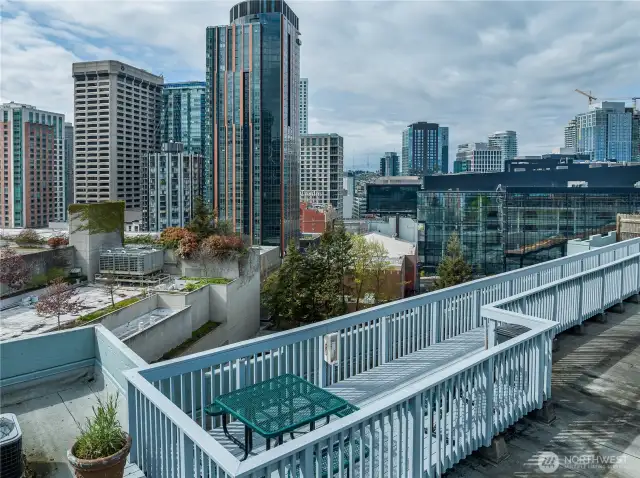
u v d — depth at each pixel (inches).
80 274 1363.2
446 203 2891.2
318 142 7765.8
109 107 6579.7
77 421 216.1
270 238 4724.4
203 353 191.2
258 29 4589.1
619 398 230.1
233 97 4672.7
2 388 235.1
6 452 163.9
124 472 164.7
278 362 217.2
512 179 5349.4
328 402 169.3
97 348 260.4
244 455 170.9
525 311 267.7
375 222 3476.9
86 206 1369.3
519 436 199.9
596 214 2819.9
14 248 1539.1
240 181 4714.6
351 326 250.8
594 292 333.4
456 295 315.3
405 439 155.2
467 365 174.1
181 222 5393.7
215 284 1312.7
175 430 142.3
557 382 247.4
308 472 124.8
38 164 6525.6
